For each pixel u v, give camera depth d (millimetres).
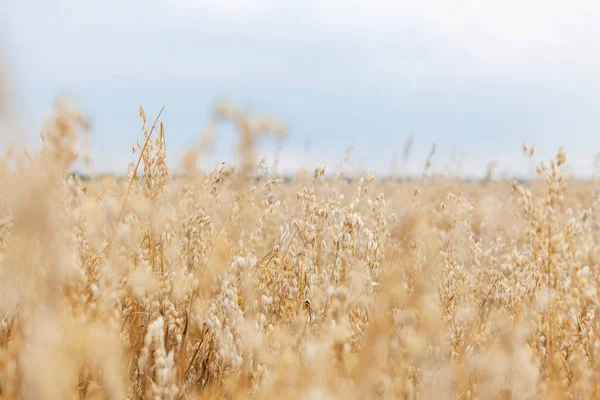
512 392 2246
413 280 3100
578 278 2949
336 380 1854
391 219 4191
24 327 1838
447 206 4484
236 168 3562
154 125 3117
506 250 4816
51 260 1810
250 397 2477
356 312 2520
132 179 3164
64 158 1903
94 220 2693
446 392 2305
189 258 3561
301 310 2844
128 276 2766
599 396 2449
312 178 3664
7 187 1682
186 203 3596
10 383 1754
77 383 2014
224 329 2652
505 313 3225
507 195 8055
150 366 2756
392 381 2311
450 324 3035
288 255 3465
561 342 2922
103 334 1895
